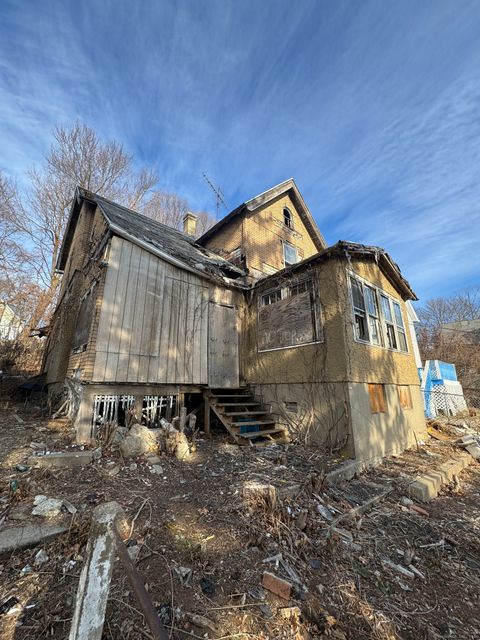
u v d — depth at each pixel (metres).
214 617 2.11
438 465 6.46
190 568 2.54
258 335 8.77
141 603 1.15
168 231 11.95
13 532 2.66
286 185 12.87
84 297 8.25
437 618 2.45
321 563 2.91
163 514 3.36
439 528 4.10
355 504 4.32
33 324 16.84
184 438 5.69
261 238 11.69
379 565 3.07
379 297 8.53
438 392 13.82
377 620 2.31
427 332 26.30
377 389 7.37
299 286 7.84
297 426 7.07
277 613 2.21
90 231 10.33
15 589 2.14
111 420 6.04
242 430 7.03
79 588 1.38
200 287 8.28
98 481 4.00
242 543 2.99
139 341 6.66
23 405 9.56
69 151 20.95
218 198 15.57
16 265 17.84
